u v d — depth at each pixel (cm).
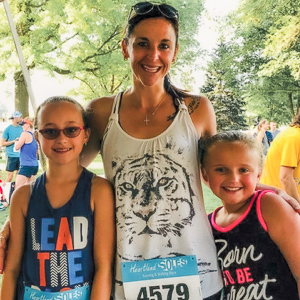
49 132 157
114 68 1352
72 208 154
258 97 1548
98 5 1262
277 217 149
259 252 150
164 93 169
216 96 2006
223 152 159
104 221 157
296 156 283
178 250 152
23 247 159
